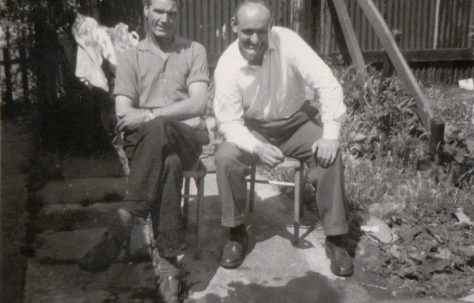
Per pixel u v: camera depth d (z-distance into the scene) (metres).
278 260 3.76
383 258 3.80
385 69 6.05
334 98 3.61
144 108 3.63
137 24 6.27
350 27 6.62
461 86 8.02
